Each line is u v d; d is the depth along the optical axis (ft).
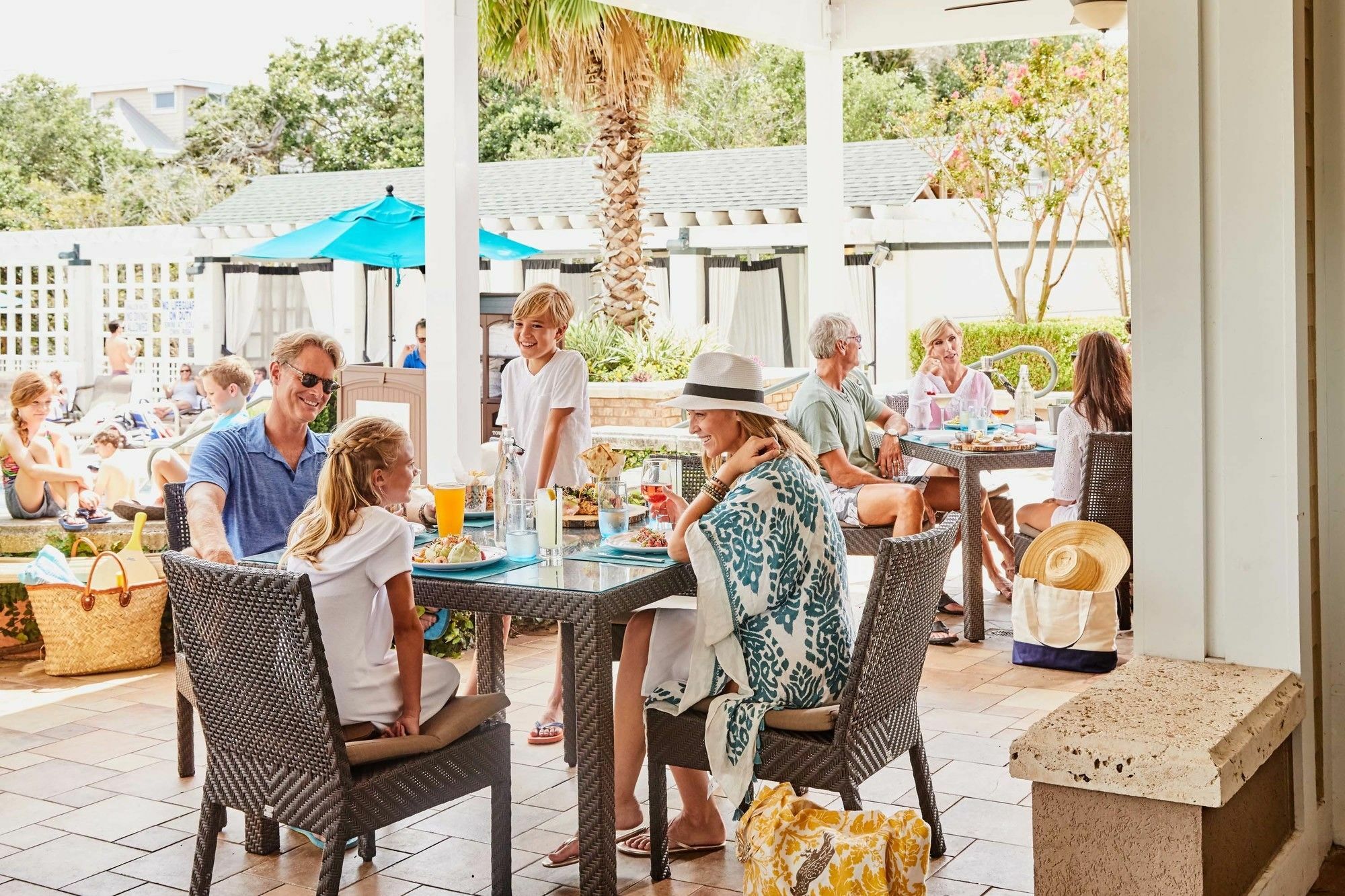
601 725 10.73
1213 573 9.98
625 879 11.62
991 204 54.80
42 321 59.26
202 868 10.74
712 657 11.23
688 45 34.22
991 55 97.25
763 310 53.16
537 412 17.29
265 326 58.54
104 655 18.84
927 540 10.73
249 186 64.28
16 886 11.59
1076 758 8.38
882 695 10.80
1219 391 9.77
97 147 110.42
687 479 16.25
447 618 15.34
